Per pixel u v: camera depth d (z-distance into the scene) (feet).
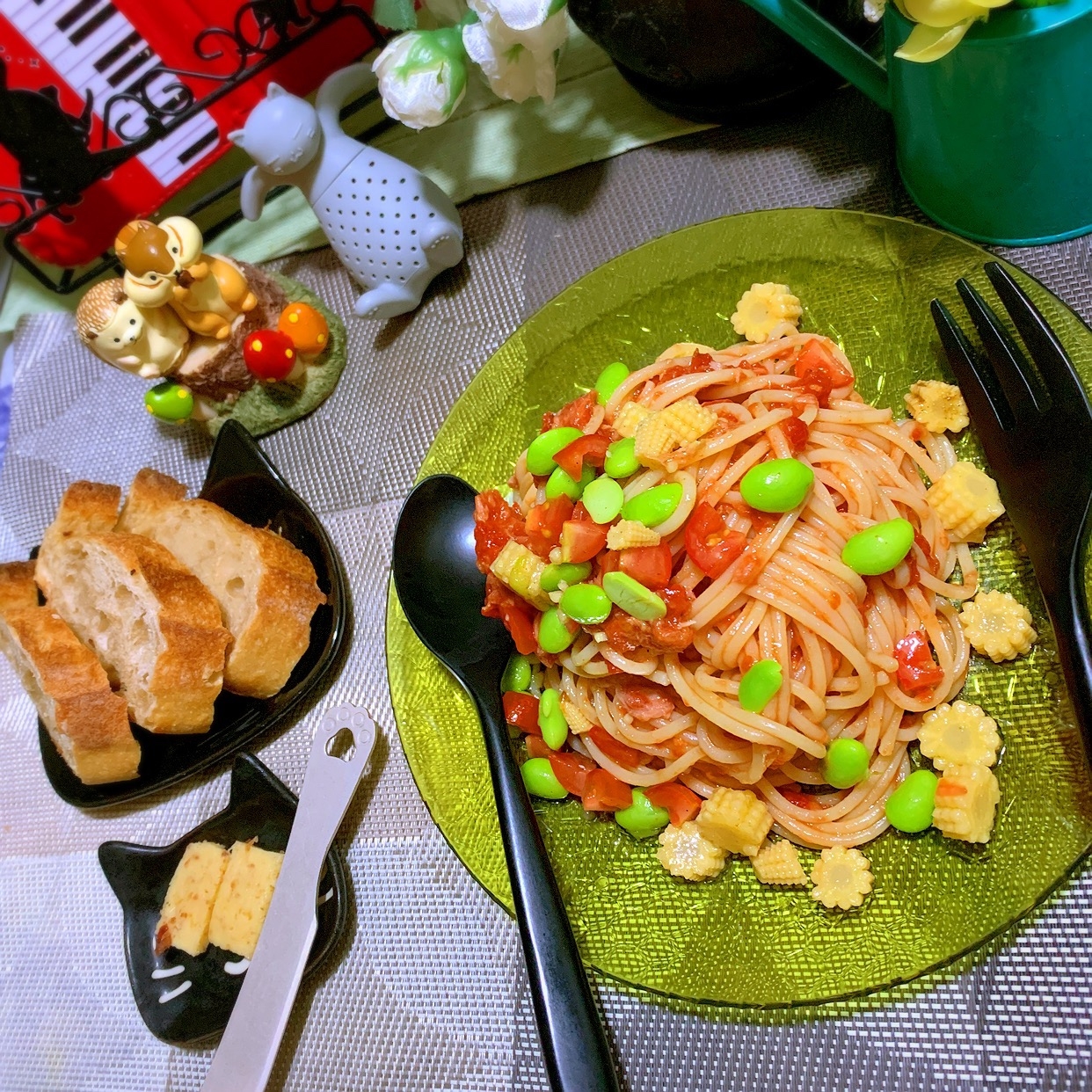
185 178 1.43
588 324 1.13
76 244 1.46
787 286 1.06
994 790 0.87
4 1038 1.25
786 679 0.93
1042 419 0.91
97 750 1.18
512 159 1.33
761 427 0.97
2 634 1.28
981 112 0.92
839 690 0.96
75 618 1.27
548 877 0.92
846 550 0.92
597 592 0.92
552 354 1.14
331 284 1.39
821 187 1.18
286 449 1.35
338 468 1.32
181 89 1.32
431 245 1.24
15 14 1.25
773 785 0.97
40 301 1.59
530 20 1.02
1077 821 0.84
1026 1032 0.90
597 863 0.99
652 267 1.11
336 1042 1.10
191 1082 1.15
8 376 1.57
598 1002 1.02
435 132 1.38
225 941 1.13
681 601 0.93
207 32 1.28
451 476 1.12
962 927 0.86
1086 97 0.90
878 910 0.90
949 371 0.99
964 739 0.89
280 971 1.06
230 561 1.22
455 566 1.08
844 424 1.00
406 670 1.08
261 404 1.33
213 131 1.41
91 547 1.21
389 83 1.13
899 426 1.00
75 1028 1.22
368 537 1.28
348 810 1.17
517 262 1.30
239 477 1.29
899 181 1.14
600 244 1.27
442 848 1.13
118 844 1.24
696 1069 0.98
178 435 1.42
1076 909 0.91
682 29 1.05
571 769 1.00
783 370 1.04
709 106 1.20
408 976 1.10
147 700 1.17
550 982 0.88
